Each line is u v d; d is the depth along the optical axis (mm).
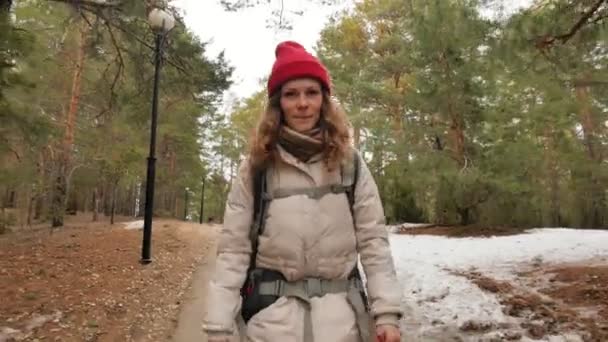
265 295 1656
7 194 23656
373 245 1726
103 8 9273
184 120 28828
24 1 11672
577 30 7617
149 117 15938
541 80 9203
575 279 7035
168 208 39906
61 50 16016
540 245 11406
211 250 10672
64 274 7156
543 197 18266
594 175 20000
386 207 20234
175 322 5227
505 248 11188
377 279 1701
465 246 11891
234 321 1682
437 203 17219
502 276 7812
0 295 5742
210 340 1641
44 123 8273
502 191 15484
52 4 11211
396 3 19672
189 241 11844
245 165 1765
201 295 6426
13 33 6121
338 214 1688
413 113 18828
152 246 10430
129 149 20484
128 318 5254
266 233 1680
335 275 1675
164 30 9250
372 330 1688
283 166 1709
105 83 13953
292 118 1758
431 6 9617
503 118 16391
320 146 1703
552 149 21562
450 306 6047
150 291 6508
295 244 1639
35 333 4570
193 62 12484
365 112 19812
